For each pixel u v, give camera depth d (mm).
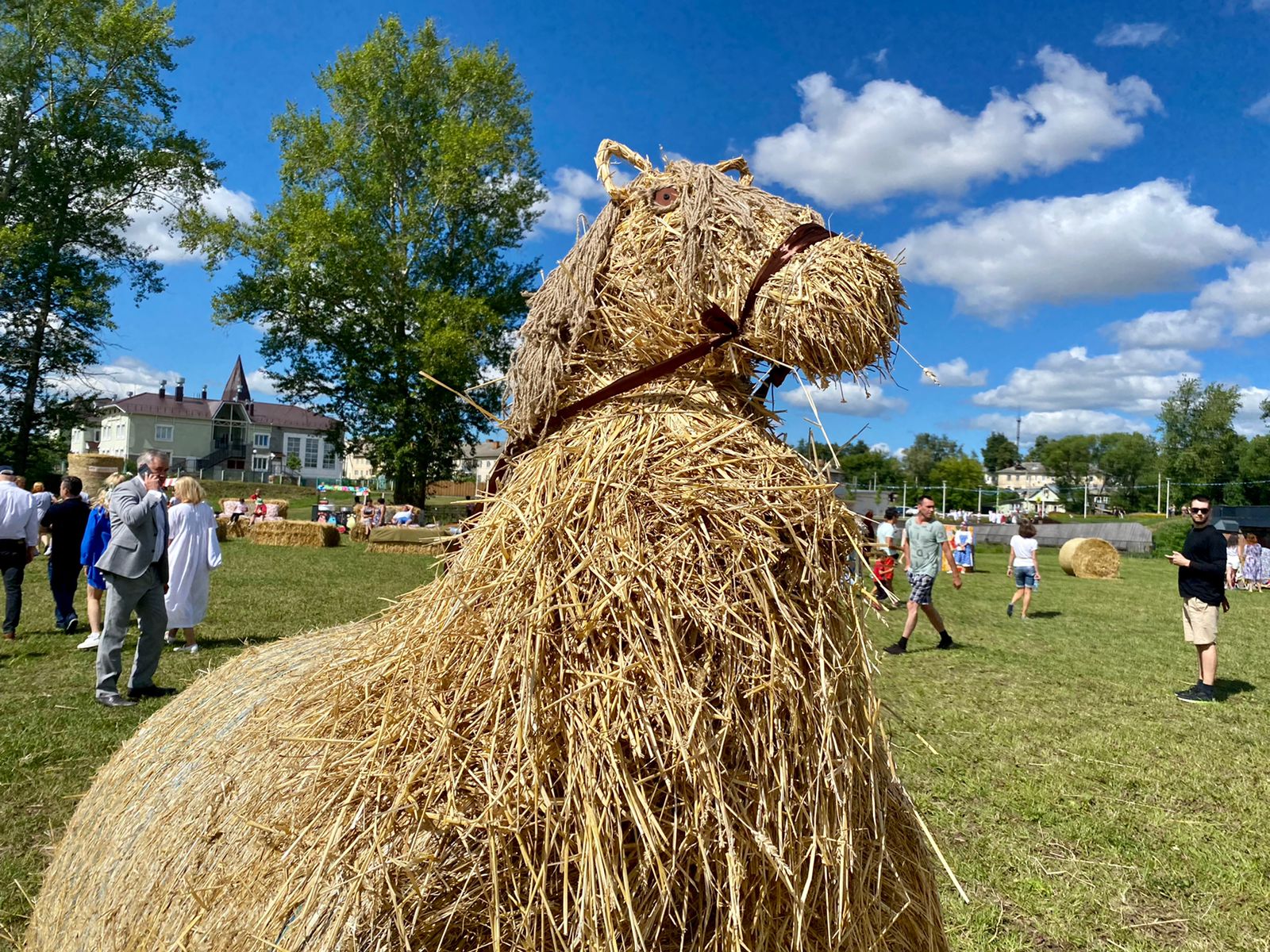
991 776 4605
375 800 1312
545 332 1611
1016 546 12328
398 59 30734
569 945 1173
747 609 1286
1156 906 3219
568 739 1224
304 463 79312
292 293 29062
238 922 1345
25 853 3285
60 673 6242
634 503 1355
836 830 1301
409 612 1567
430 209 30359
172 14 28297
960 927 2998
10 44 26984
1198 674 7965
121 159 28422
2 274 25953
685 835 1218
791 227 1498
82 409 28969
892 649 8766
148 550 5418
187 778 1774
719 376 1557
